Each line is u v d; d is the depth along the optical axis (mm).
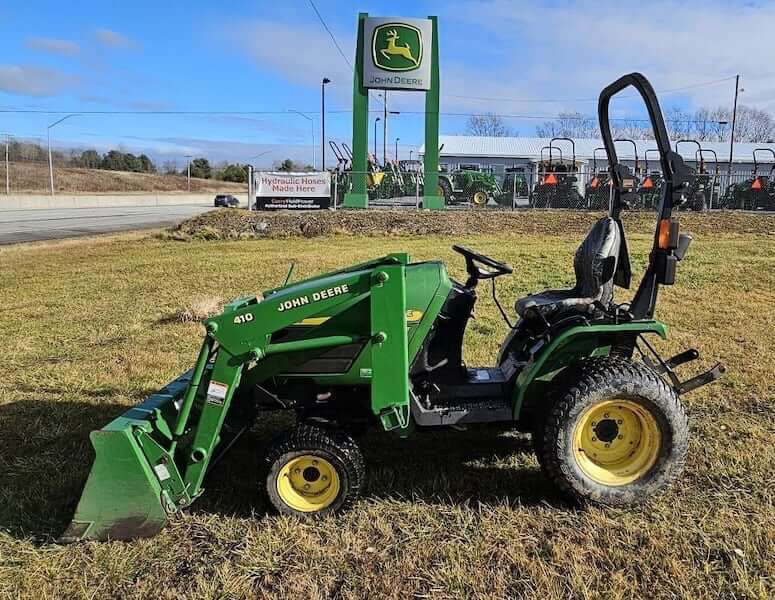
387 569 2822
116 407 4840
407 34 20016
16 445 4211
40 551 3027
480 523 3146
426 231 16562
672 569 2756
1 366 5840
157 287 9750
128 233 20250
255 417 3926
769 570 2758
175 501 3191
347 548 2973
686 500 3314
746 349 5863
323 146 36469
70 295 9273
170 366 5727
